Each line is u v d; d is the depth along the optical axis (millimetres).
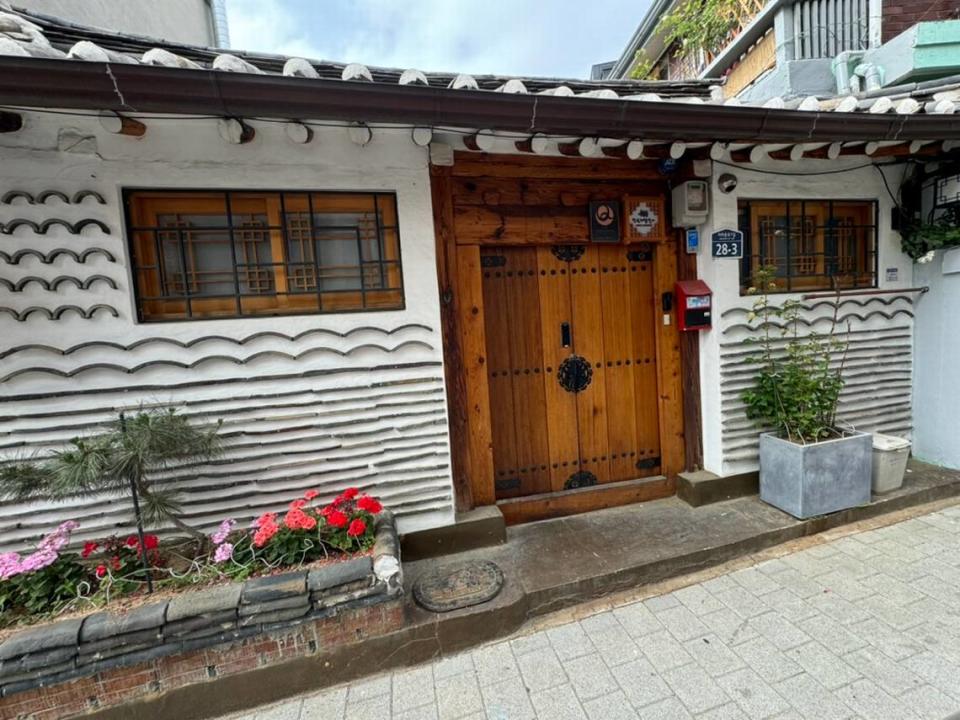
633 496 3510
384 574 2186
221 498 2621
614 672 2107
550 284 3330
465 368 3074
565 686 2053
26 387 2305
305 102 2025
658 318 3471
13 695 1846
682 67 8703
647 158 3156
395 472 2846
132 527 2518
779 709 1862
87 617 1961
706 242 3336
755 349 3434
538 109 2312
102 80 1774
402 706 2010
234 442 2598
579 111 2373
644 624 2408
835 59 4613
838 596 2500
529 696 2014
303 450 2701
